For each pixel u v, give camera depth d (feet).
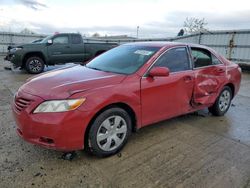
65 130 9.29
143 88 11.42
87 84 10.19
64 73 12.09
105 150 10.56
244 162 10.77
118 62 13.02
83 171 9.65
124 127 11.12
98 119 10.07
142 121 11.80
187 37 54.90
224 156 11.23
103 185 8.87
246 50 42.24
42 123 9.18
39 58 34.53
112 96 10.26
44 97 9.43
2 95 20.77
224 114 17.22
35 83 10.76
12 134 12.73
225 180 9.39
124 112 10.93
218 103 16.26
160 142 12.42
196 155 11.22
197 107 14.74
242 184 9.18
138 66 12.01
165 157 10.94
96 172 9.61
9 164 9.95
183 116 16.53
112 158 10.70
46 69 38.17
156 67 11.78
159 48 13.12
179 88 13.07
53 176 9.27
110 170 9.79
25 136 9.77
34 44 34.19
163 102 12.42
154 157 10.90
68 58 36.86
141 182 9.10
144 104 11.60
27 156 10.58
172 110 13.08
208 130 14.26
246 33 41.75
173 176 9.53
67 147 9.53
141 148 11.69
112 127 10.66
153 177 9.43
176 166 10.23
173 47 13.42
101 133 10.36
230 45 44.62
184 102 13.65
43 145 9.50
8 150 11.05
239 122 15.87
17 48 33.32
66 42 36.37
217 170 10.05
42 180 9.02
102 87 10.23
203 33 49.70
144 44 14.23
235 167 10.32
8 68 38.78
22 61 33.71
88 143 10.21
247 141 12.98
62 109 9.25
